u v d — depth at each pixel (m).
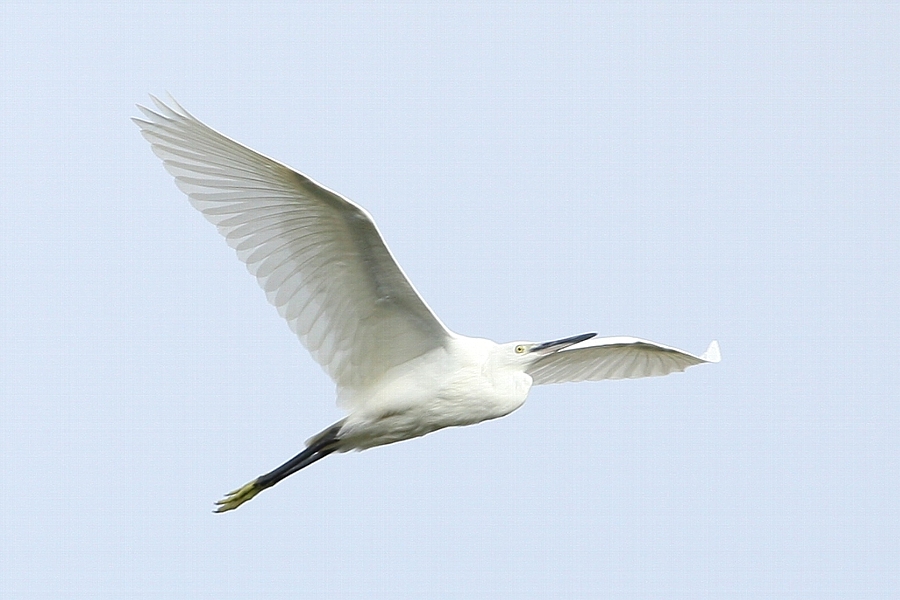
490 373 14.52
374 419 14.20
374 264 13.14
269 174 12.48
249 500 14.67
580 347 16.02
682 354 16.75
